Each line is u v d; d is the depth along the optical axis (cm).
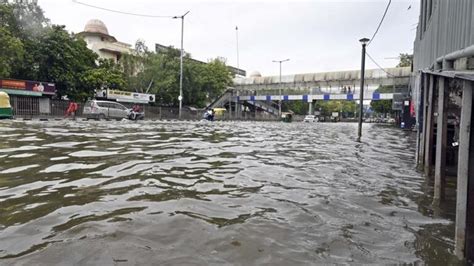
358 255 253
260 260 238
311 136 1541
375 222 330
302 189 457
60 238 261
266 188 455
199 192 419
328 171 600
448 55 407
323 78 4947
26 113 2741
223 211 346
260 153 828
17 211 326
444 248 270
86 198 375
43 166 551
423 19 861
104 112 2636
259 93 5541
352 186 486
